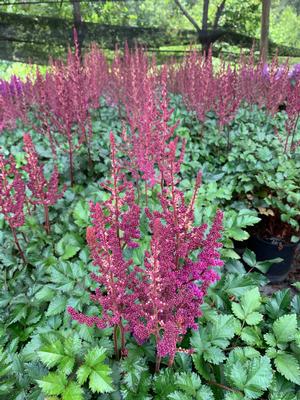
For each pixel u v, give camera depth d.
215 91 4.95
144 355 2.04
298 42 12.13
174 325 1.56
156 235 1.45
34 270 2.65
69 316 2.20
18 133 5.31
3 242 3.01
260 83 5.77
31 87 5.88
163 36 11.61
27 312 2.37
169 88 7.37
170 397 1.66
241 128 5.12
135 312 1.67
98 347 1.88
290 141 4.88
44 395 1.75
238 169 4.21
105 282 1.60
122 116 5.83
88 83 4.98
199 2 13.09
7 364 1.90
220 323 2.05
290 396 1.74
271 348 2.00
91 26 11.27
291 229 3.81
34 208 3.30
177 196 1.82
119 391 1.82
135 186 3.81
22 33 11.40
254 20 12.41
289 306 2.39
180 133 4.93
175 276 1.74
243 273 2.75
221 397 1.82
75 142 4.71
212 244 1.77
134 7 13.67
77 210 3.16
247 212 3.18
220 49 10.88
